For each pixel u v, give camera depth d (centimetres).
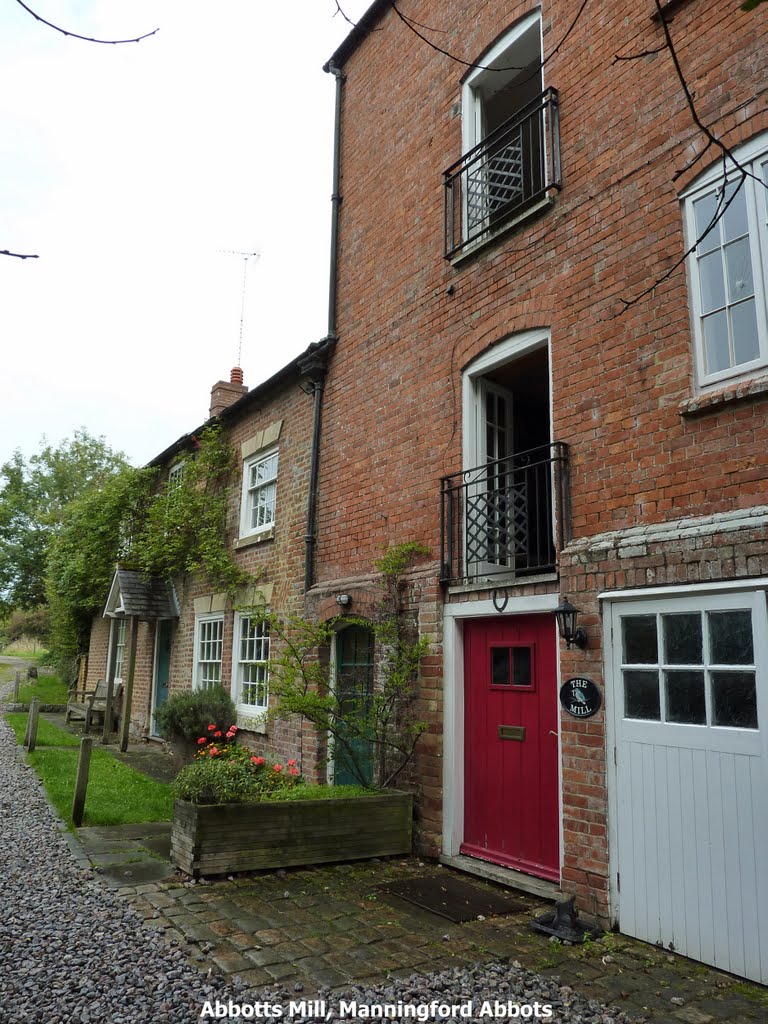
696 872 439
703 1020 360
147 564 1373
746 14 502
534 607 587
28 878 561
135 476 1537
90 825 742
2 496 3206
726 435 471
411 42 880
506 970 416
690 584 461
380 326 852
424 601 694
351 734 723
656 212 543
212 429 1273
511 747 610
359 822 641
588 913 498
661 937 452
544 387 769
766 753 412
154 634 1481
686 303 511
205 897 527
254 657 1065
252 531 1132
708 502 475
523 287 652
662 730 471
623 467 535
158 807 830
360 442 860
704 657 453
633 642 500
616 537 522
